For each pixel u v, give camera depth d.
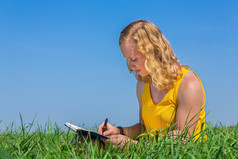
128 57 2.44
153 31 2.39
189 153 1.77
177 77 2.36
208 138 2.18
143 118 2.65
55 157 2.01
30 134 2.65
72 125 2.34
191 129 2.26
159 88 2.35
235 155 1.91
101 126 2.57
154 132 2.47
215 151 1.93
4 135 2.92
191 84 2.28
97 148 2.07
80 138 2.23
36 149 2.27
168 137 2.08
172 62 2.40
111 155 1.92
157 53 2.37
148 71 2.34
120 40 2.45
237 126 2.42
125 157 1.93
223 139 2.12
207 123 2.10
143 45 2.32
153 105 2.50
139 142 2.10
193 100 2.25
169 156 1.86
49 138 2.54
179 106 2.33
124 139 2.19
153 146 1.95
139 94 2.85
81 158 2.02
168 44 2.45
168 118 2.39
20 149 2.26
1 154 1.30
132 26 2.43
